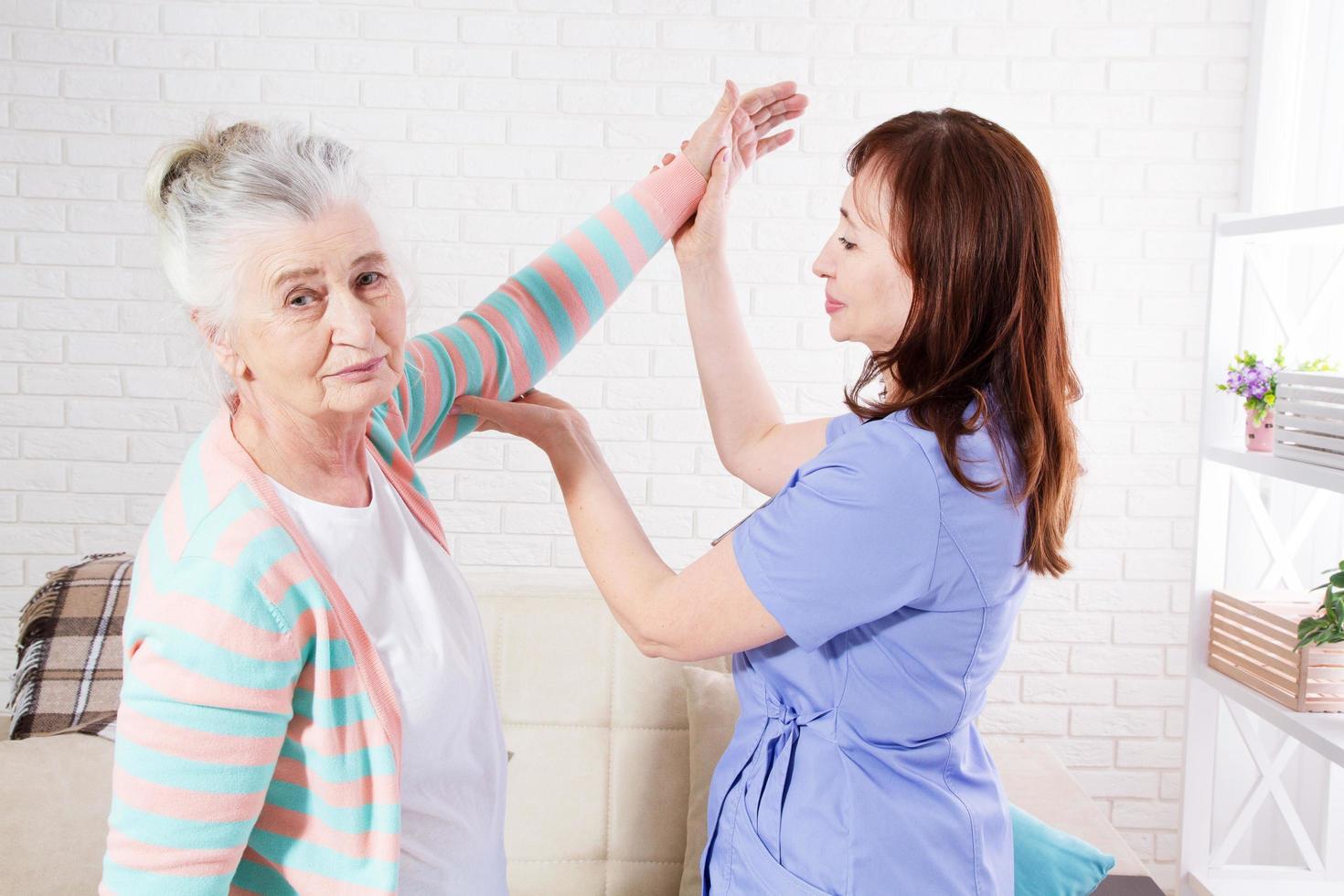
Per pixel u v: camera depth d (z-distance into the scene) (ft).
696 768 6.46
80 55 8.80
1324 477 5.83
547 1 8.95
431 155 9.04
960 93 9.04
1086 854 5.31
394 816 2.76
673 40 8.99
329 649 2.65
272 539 2.60
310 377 2.63
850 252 3.53
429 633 2.99
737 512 9.37
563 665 6.95
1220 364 7.02
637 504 9.36
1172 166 9.08
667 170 4.49
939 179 3.26
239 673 2.49
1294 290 8.58
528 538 9.39
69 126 8.85
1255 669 6.63
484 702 3.20
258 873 2.89
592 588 7.22
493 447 9.30
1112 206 9.12
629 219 4.37
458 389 3.82
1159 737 9.44
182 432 9.16
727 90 4.37
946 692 3.40
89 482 9.16
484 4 8.93
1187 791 7.30
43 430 9.10
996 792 3.72
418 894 3.01
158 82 8.86
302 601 2.62
